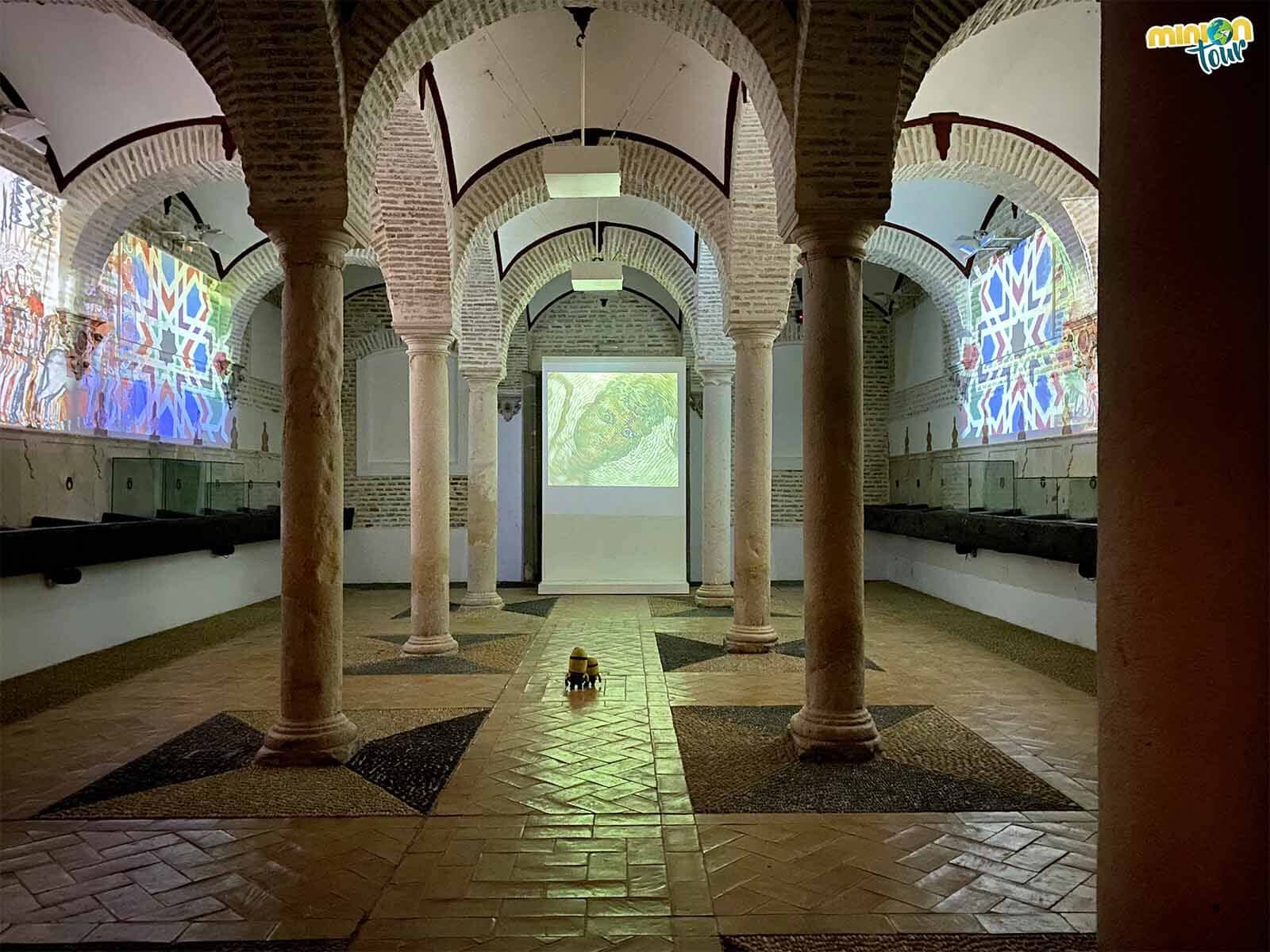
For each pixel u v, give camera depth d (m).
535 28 6.60
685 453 13.70
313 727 4.70
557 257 11.66
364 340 14.39
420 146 7.30
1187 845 1.88
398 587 13.78
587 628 9.38
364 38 4.67
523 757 4.79
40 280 7.86
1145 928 1.93
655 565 12.89
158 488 9.41
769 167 7.53
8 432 7.34
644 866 3.40
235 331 11.60
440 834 3.72
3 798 4.15
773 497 14.80
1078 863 3.41
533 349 15.01
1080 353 8.76
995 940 2.85
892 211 10.61
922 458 13.24
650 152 8.16
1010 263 10.36
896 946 2.81
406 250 7.68
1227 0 1.85
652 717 5.61
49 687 6.58
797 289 14.48
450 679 6.79
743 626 7.95
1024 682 6.55
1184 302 1.87
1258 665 1.84
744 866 3.39
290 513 4.74
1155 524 1.90
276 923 2.96
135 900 3.13
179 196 9.83
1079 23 6.38
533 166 8.34
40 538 6.88
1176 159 1.88
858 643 4.84
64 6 6.38
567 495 12.90
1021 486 9.87
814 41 4.51
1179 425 1.87
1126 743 1.96
